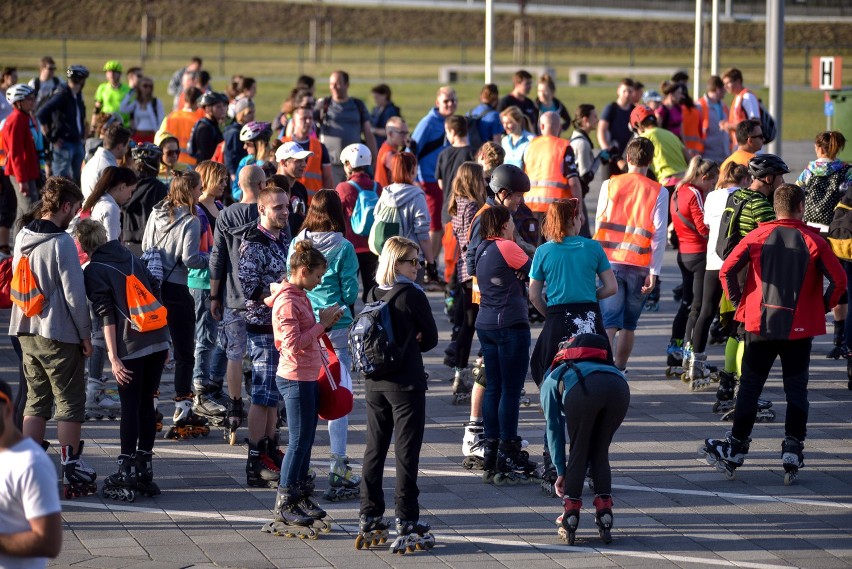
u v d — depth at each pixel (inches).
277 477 1167.0
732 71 2502.5
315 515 1052.5
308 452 1043.9
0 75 2989.7
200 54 7775.6
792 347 1178.0
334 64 7204.7
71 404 1127.0
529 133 1948.8
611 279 1128.2
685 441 1337.4
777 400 1514.5
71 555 973.2
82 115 2522.1
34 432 1129.4
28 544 634.8
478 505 1126.4
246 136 1675.7
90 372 1427.2
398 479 996.6
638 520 1080.2
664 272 2417.6
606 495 1015.6
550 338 1111.0
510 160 1916.8
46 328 1098.7
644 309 2090.3
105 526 1055.6
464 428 1391.5
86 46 7869.1
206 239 1358.3
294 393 1031.6
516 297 1165.1
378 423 1000.2
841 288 1155.9
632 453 1290.6
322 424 1403.8
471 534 1045.2
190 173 1330.0
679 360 1627.7
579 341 1034.7
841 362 1720.0
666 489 1170.0
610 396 987.9
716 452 1205.1
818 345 1835.6
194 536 1032.2
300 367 1031.6
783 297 1152.2
